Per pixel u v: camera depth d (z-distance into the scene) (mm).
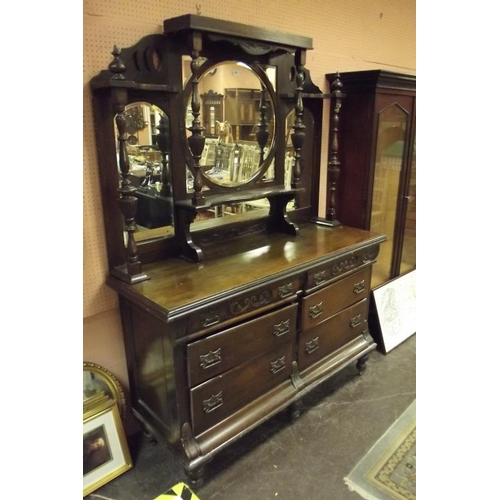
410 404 2070
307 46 1793
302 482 1627
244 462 1720
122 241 1597
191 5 1621
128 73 1453
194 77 1468
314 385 1909
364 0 2424
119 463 1668
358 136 2287
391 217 2639
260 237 2021
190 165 1676
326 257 1773
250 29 1541
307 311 1811
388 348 2557
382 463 1715
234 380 1575
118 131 1387
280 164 2023
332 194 2230
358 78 2174
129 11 1457
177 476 1664
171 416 1504
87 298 1582
